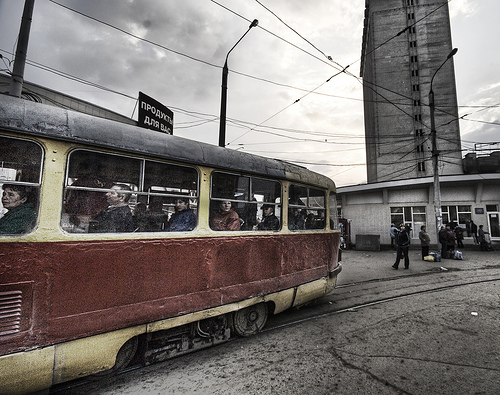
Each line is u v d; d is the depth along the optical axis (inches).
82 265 102.7
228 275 149.4
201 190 141.8
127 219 116.4
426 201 749.9
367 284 318.7
